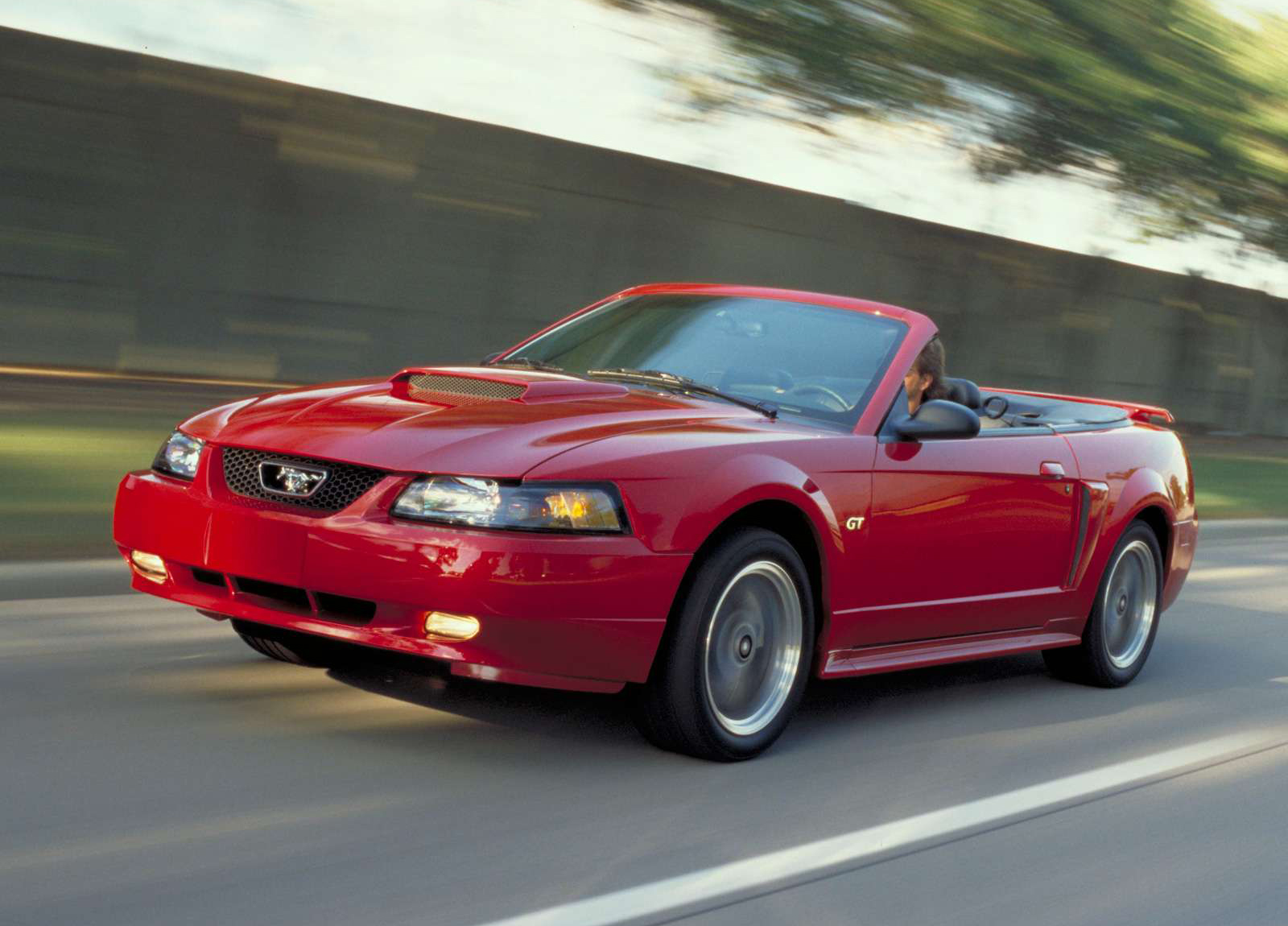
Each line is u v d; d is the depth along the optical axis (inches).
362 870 127.3
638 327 217.0
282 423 169.9
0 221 431.8
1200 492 579.5
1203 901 142.5
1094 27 531.5
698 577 163.8
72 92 442.0
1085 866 149.1
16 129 432.8
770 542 170.7
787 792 163.6
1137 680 251.4
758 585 172.2
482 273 539.8
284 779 150.2
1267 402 987.3
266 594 163.8
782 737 187.5
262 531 158.6
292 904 118.1
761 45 444.5
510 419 167.3
